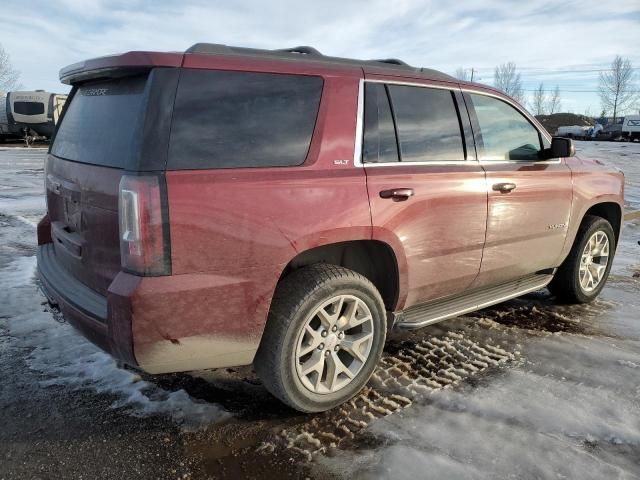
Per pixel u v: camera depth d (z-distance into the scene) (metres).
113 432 2.84
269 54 2.89
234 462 2.63
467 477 2.52
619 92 76.62
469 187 3.57
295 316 2.78
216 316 2.56
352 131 3.04
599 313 4.77
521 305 4.94
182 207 2.42
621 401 3.21
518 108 4.19
